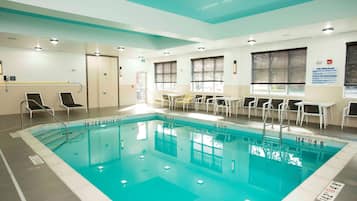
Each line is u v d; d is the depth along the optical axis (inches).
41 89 326.3
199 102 357.1
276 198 112.9
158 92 441.4
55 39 243.9
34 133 217.3
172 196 114.3
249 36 230.7
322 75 235.1
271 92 285.6
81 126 259.4
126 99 433.1
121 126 275.9
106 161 164.2
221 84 338.0
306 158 169.2
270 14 205.6
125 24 181.9
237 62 307.7
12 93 302.0
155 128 269.0
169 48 314.7
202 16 221.9
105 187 124.0
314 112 225.3
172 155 179.2
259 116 286.2
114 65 411.2
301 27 192.9
